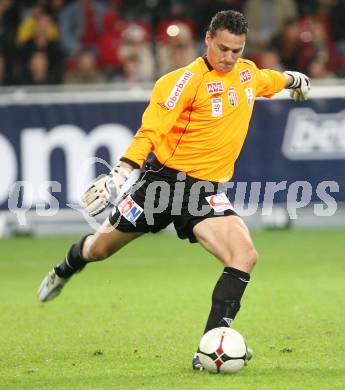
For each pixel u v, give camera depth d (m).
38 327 31.31
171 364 25.14
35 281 41.94
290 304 34.97
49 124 55.12
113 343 28.38
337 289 38.25
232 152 25.62
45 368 24.92
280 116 55.34
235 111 25.34
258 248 50.97
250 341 28.23
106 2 70.12
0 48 64.25
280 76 27.47
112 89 55.38
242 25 24.19
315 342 27.92
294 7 68.38
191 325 31.19
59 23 68.56
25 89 55.03
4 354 26.94
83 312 34.09
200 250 51.38
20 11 70.06
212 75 24.94
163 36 64.25
